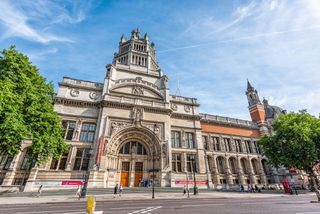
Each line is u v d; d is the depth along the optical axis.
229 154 39.47
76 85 32.00
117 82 34.94
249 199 18.25
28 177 24.33
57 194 21.16
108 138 28.38
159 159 30.38
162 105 35.06
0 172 23.80
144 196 20.27
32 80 20.89
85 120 30.11
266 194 25.62
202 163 33.47
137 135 31.62
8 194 20.08
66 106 30.08
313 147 28.42
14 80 18.34
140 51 44.56
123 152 30.66
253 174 39.22
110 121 30.28
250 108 51.47
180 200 17.12
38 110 20.12
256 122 47.66
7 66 18.50
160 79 39.94
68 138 28.45
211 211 10.19
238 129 44.03
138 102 33.47
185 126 36.50
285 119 34.03
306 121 32.06
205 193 25.55
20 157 25.17
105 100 30.73
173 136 35.09
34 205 13.45
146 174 29.94
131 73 38.12
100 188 23.86
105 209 11.13
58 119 22.05
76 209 11.30
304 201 15.60
